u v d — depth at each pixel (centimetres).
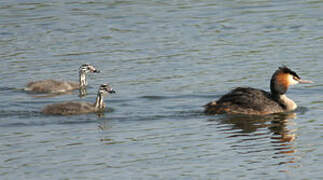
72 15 3022
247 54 2342
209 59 2291
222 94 1891
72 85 2088
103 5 3234
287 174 1248
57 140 1482
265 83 2000
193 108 1762
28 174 1262
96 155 1373
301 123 1602
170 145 1436
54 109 1738
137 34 2667
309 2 3192
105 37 2634
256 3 3212
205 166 1298
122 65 2247
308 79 2033
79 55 2388
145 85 2008
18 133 1542
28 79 2133
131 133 1535
